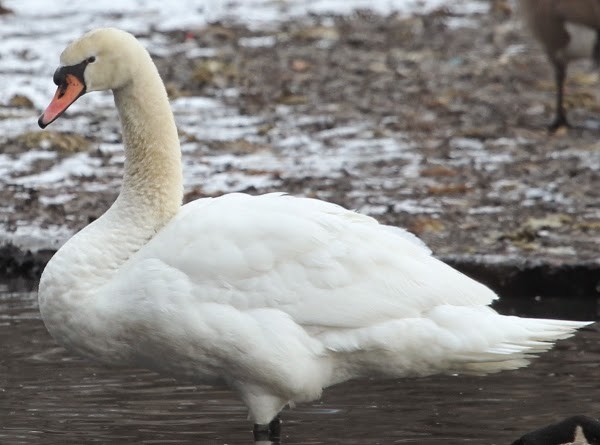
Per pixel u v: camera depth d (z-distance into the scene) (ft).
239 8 86.02
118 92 30.48
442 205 49.73
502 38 79.61
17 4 84.58
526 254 43.96
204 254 28.27
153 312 28.04
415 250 29.55
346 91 67.77
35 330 38.42
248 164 54.85
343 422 30.91
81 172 53.78
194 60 72.38
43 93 65.57
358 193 50.85
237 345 28.09
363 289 28.50
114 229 29.63
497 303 42.11
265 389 28.86
